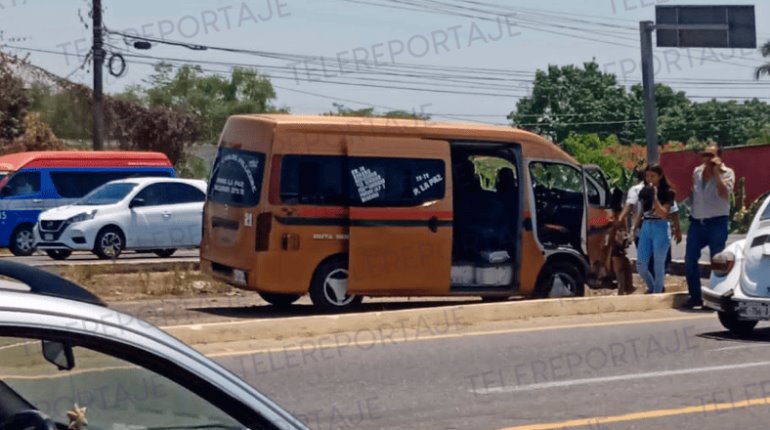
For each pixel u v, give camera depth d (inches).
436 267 563.8
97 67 1246.9
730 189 569.0
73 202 1022.4
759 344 477.1
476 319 519.8
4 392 131.6
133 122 1633.9
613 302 562.9
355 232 547.5
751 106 2970.0
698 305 581.0
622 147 2090.3
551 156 599.2
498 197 590.6
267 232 536.4
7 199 1008.9
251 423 128.8
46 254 1019.3
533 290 595.5
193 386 126.2
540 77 2559.1
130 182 959.6
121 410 140.8
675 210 613.0
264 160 539.2
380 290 554.3
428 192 562.6
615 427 336.5
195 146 1734.7
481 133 580.4
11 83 1508.4
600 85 2556.6
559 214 604.4
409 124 563.8
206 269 579.2
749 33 956.0
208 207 577.9
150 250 959.6
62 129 1584.6
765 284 478.0
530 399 371.2
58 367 131.3
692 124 2950.3
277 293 556.7
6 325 114.0
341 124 550.6
